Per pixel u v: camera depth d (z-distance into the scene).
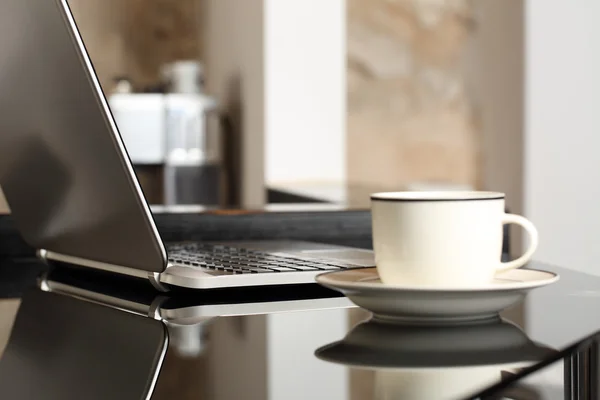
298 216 1.21
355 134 4.72
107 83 5.84
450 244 0.55
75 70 0.64
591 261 3.89
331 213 1.22
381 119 4.73
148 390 0.41
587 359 0.67
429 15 4.68
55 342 0.56
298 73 3.50
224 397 0.38
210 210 1.28
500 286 0.51
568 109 3.86
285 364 0.45
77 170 0.72
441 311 0.53
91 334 0.58
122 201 0.69
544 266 0.89
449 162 4.73
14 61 0.74
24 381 0.45
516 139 4.22
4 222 1.14
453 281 0.55
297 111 3.50
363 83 4.72
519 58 4.17
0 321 0.65
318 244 1.01
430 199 0.55
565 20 3.83
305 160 3.52
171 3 5.90
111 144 0.65
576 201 3.88
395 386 0.39
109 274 0.85
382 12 4.70
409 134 4.74
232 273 0.71
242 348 0.51
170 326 0.59
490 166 4.52
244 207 1.38
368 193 2.36
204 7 5.60
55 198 0.81
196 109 4.82
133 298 0.73
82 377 0.45
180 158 4.83
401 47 4.72
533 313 0.58
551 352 0.46
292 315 0.62
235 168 4.45
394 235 0.56
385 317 0.57
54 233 0.88
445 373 0.41
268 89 3.48
